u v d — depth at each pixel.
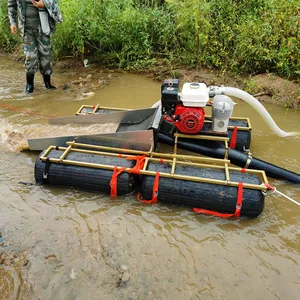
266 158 4.44
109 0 7.75
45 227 3.30
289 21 6.23
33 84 6.45
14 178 3.98
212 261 2.99
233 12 7.09
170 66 7.33
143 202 3.61
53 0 5.69
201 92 3.73
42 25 5.77
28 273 2.85
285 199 3.72
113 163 3.67
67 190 3.78
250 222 3.40
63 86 6.66
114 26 7.48
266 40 6.41
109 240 3.18
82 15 7.36
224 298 2.68
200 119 3.76
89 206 3.57
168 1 7.18
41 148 4.28
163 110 3.91
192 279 2.82
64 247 3.10
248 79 6.54
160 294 2.70
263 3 7.04
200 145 4.00
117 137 3.93
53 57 7.70
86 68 7.57
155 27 7.70
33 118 5.40
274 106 5.86
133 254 3.04
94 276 2.83
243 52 6.47
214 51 6.94
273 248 3.13
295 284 2.81
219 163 4.14
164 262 2.97
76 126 4.67
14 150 4.49
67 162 3.67
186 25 7.18
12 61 8.05
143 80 7.07
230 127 4.31
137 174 3.65
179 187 3.44
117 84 6.86
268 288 2.77
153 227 3.33
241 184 3.32
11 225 3.32
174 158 3.73
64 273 2.85
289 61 6.29
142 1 8.37
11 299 2.66
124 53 7.59
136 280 2.80
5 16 8.32
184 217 3.45
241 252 3.09
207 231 3.30
